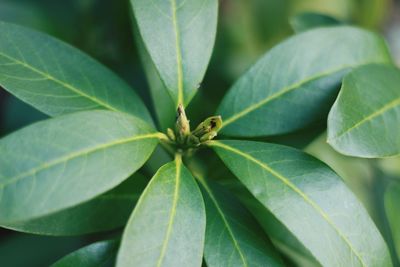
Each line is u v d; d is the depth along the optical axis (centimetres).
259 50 69
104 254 39
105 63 59
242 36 69
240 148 38
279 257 38
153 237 34
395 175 55
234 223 39
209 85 60
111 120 35
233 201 40
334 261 35
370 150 36
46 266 51
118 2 55
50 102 39
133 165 35
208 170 45
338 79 42
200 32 40
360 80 39
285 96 42
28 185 32
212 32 41
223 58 65
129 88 42
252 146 38
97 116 35
